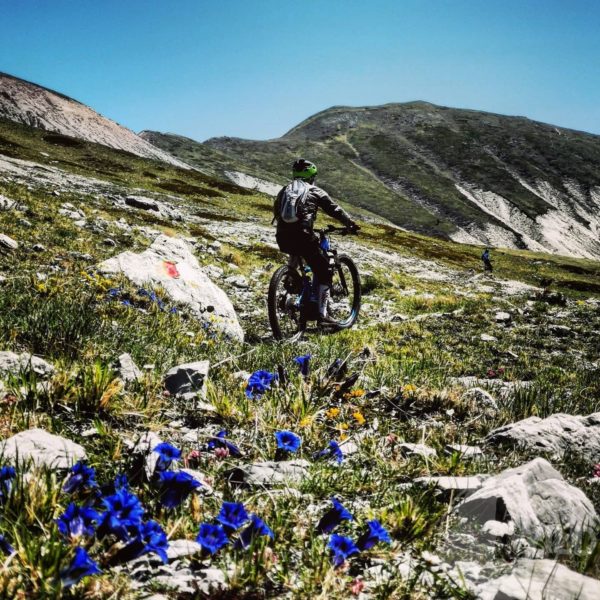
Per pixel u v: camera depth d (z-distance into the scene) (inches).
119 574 70.8
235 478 114.3
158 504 90.7
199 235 1057.5
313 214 351.6
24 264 398.6
